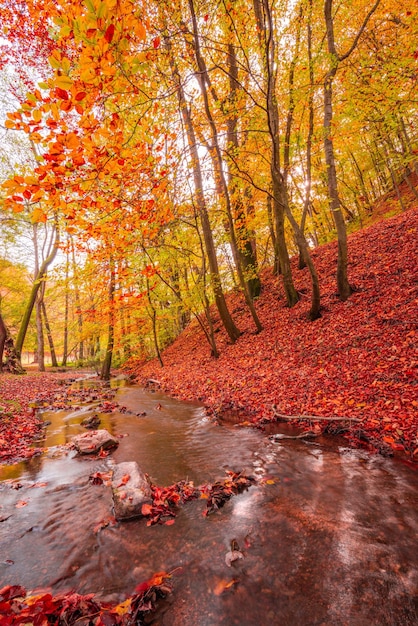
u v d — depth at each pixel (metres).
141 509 3.70
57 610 2.40
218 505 3.80
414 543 2.92
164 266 12.70
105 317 14.52
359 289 10.55
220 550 3.03
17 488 4.54
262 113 11.29
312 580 2.61
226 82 12.19
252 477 4.44
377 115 8.52
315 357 8.61
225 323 13.31
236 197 13.81
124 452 5.79
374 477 4.10
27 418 8.41
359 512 3.44
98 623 2.26
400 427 4.95
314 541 3.05
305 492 3.94
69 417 8.68
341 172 22.38
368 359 7.28
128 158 5.07
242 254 16.06
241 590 2.55
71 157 3.44
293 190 17.77
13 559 3.07
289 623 2.26
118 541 3.27
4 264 23.14
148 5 5.04
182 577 2.72
